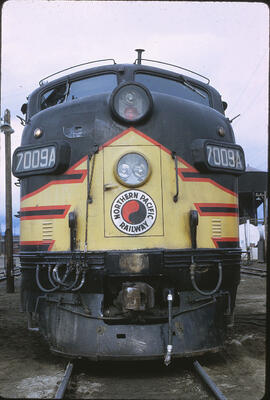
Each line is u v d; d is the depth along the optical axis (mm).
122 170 4883
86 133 5090
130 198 4852
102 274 4723
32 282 5281
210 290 5066
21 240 5492
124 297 4496
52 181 5148
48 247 5090
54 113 5414
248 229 28031
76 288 4754
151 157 4938
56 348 4879
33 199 5277
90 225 4867
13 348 5961
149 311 4789
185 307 4855
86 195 4957
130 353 4500
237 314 8516
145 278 4938
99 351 4543
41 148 5215
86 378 4559
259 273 17641
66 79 5949
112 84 5684
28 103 6324
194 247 4895
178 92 5996
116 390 4168
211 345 4801
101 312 4754
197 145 5102
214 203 5180
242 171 5531
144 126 5012
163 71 5930
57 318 4969
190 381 4422
